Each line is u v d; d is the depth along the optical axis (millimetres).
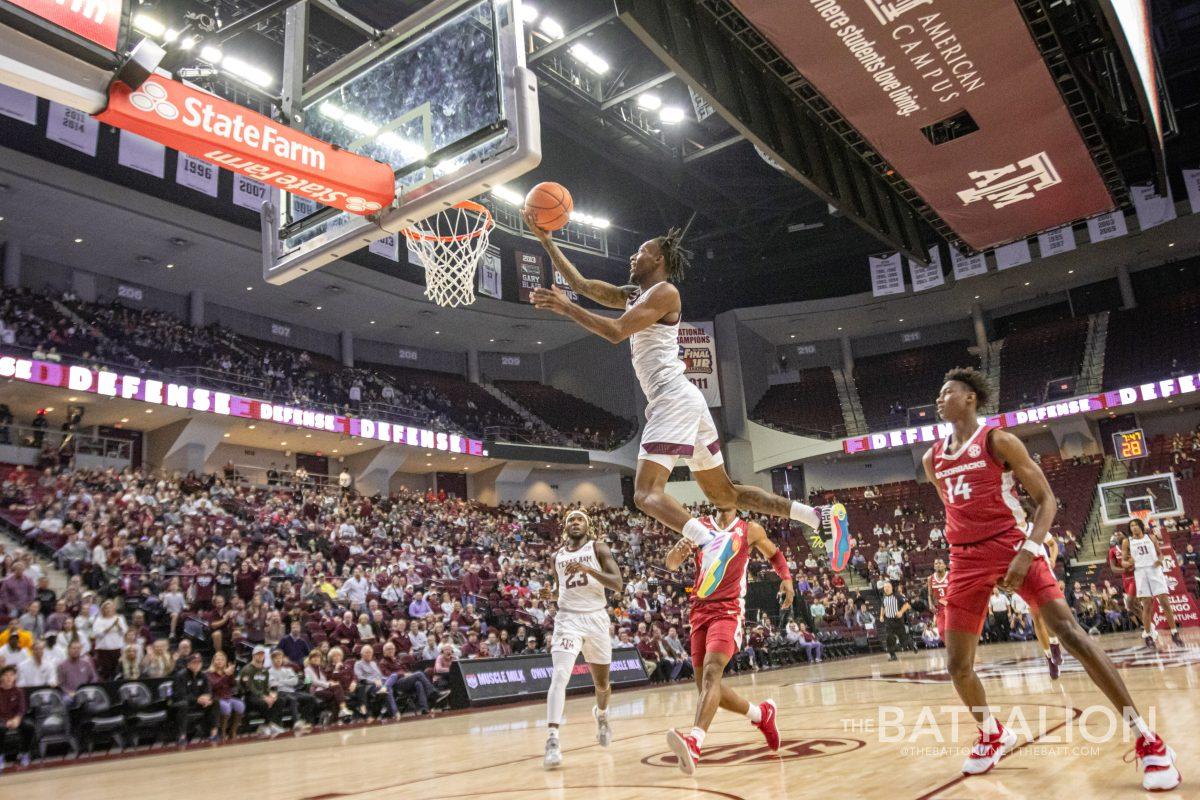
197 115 5879
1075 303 37094
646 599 21047
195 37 6156
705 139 29844
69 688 9680
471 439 29500
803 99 12750
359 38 22281
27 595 11195
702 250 37469
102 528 14227
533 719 9820
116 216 22562
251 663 11062
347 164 6840
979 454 3439
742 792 3297
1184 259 34938
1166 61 29969
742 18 11383
